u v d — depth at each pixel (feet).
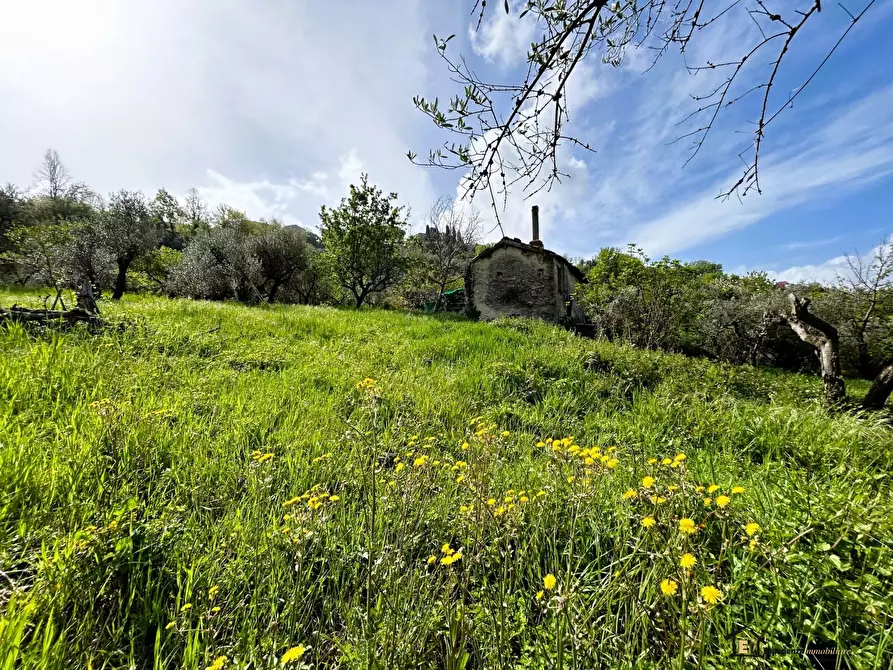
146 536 5.35
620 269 33.65
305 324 26.91
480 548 5.19
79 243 45.96
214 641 4.10
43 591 4.27
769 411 12.32
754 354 32.94
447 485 7.42
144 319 20.39
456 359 19.80
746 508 6.05
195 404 10.82
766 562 4.43
